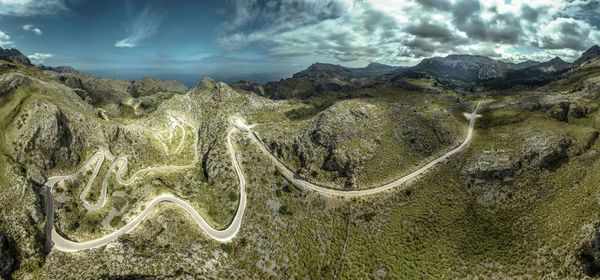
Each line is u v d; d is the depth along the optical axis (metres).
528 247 115.25
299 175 162.50
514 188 139.38
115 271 111.75
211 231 137.12
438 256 119.19
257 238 135.00
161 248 126.31
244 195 153.88
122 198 152.50
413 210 137.88
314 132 176.62
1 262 108.94
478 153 158.00
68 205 140.25
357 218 139.38
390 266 119.50
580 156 143.75
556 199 128.62
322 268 124.38
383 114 189.12
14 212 122.69
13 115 156.12
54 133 154.88
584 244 108.56
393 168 157.00
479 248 119.19
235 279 120.50
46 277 110.88
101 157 169.25
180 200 150.62
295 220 141.88
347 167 157.50
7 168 135.25
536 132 161.38
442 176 151.38
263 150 178.88
